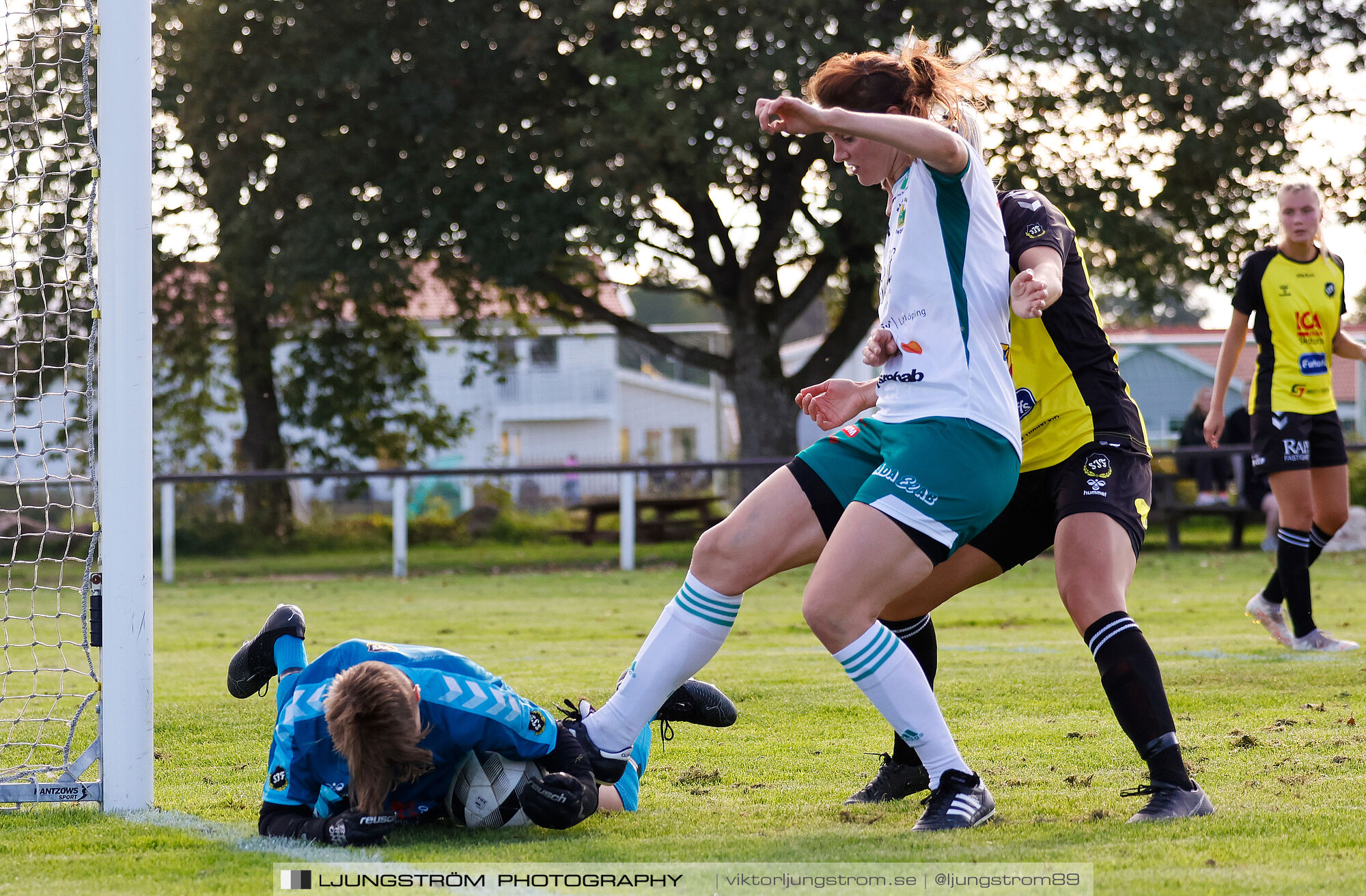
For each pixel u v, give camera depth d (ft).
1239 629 93.91
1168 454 190.19
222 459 321.11
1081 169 211.00
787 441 244.22
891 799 39.75
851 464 35.76
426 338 284.82
